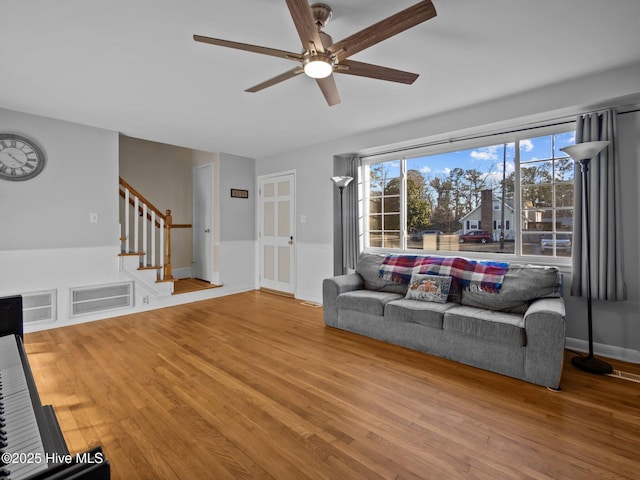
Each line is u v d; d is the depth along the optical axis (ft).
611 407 7.03
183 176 20.24
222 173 18.11
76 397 7.41
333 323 12.38
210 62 8.18
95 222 13.35
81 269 13.03
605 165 9.19
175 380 8.23
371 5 6.14
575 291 9.75
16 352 4.07
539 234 10.96
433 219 13.51
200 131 14.01
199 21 6.56
